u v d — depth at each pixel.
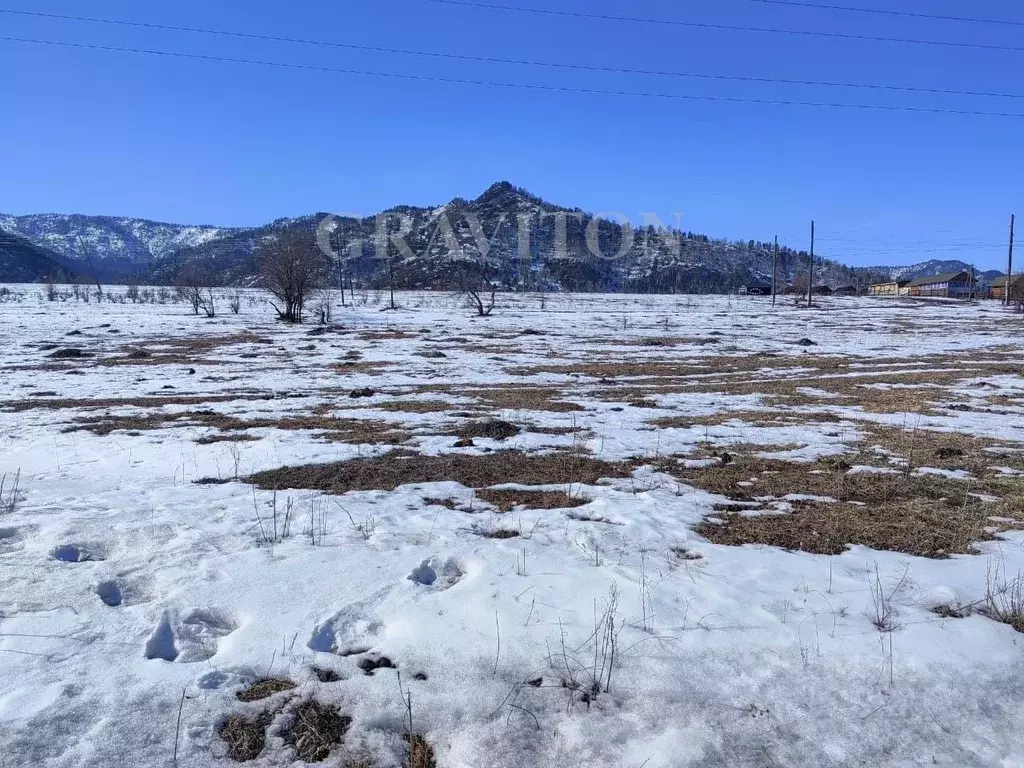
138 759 3.20
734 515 6.72
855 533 6.19
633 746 3.39
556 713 3.59
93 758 3.17
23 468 8.32
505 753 3.33
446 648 4.09
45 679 3.68
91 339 31.27
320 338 33.22
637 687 3.79
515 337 34.62
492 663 3.96
